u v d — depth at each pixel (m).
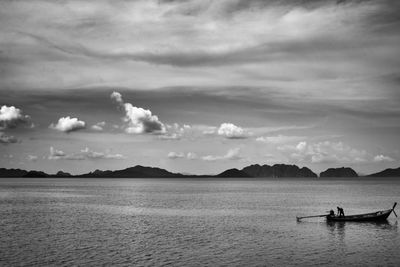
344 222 62.31
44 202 103.69
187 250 41.94
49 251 41.22
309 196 133.00
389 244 45.31
